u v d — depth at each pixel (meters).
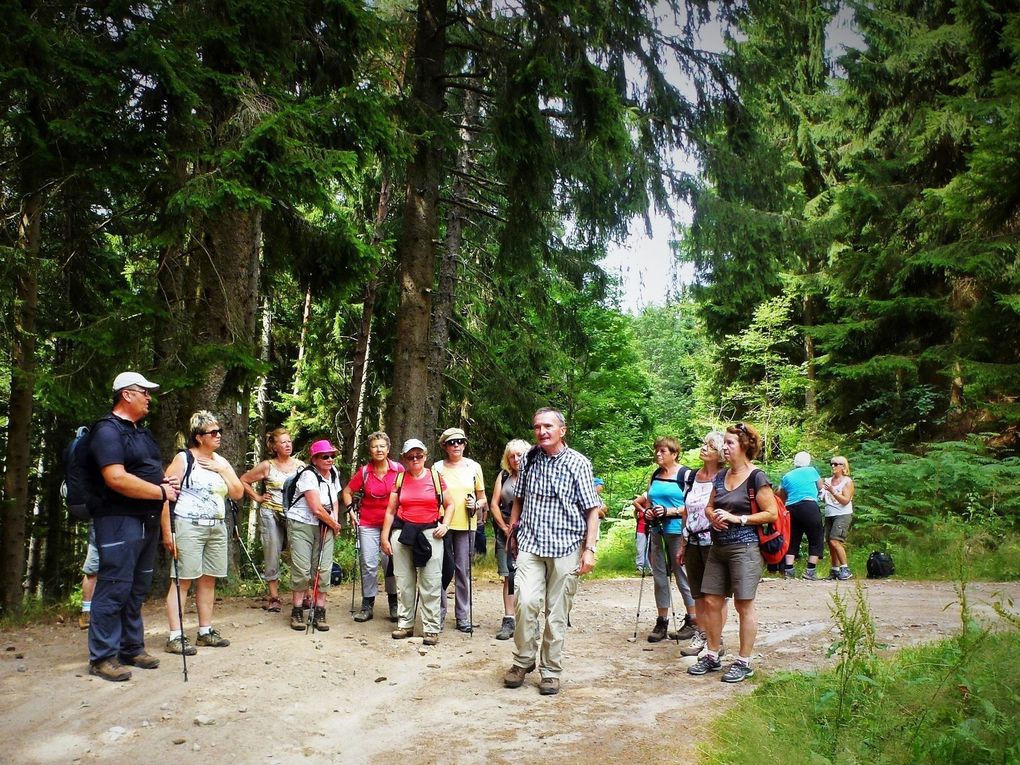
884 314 17.94
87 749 4.24
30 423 11.21
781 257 12.78
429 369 14.21
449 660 6.27
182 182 7.91
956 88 18.34
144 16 7.73
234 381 9.00
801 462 11.48
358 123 8.48
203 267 9.01
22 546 11.01
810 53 17.25
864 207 18.22
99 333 7.53
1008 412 13.91
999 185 13.23
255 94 8.05
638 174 11.52
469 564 7.38
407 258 12.11
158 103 7.75
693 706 5.19
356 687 5.48
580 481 5.58
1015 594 9.44
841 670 4.87
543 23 10.34
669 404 36.19
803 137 19.44
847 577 11.30
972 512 12.82
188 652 5.95
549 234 13.24
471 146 13.18
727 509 5.85
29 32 6.82
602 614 8.66
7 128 8.37
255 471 7.98
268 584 7.93
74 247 10.88
